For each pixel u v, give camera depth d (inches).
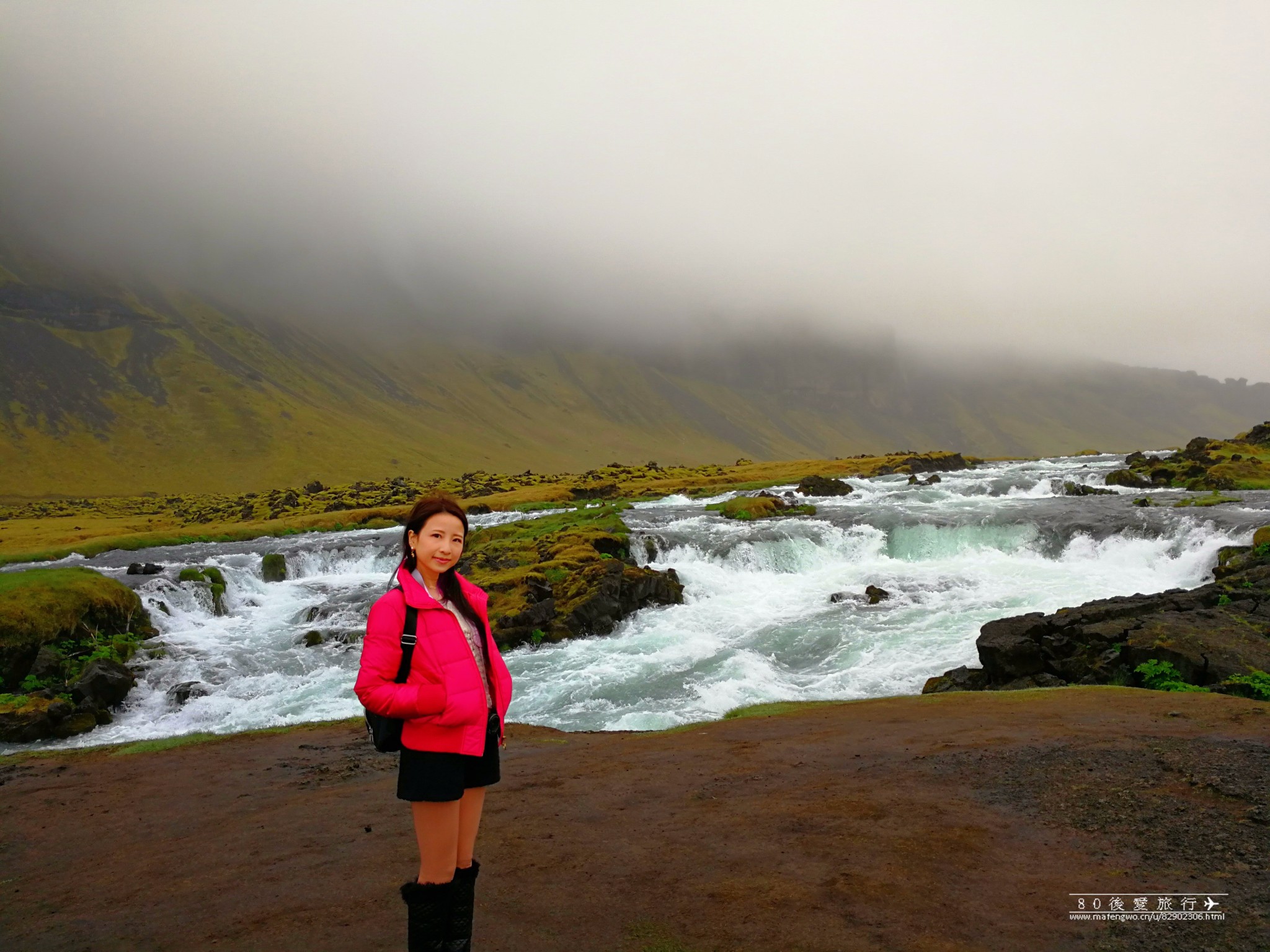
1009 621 782.5
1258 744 349.4
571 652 994.7
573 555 1353.3
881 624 1031.6
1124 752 355.3
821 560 1508.4
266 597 1459.2
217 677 943.0
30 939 247.8
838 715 553.0
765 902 228.5
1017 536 1475.1
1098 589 1135.0
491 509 2758.4
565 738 565.9
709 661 915.4
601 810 343.3
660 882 249.6
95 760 575.2
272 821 376.5
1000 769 354.3
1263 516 1379.2
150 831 382.9
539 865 271.4
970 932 203.0
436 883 167.9
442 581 177.9
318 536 2363.4
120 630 1059.3
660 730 586.2
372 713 166.6
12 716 755.4
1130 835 262.8
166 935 238.4
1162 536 1362.0
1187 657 621.3
